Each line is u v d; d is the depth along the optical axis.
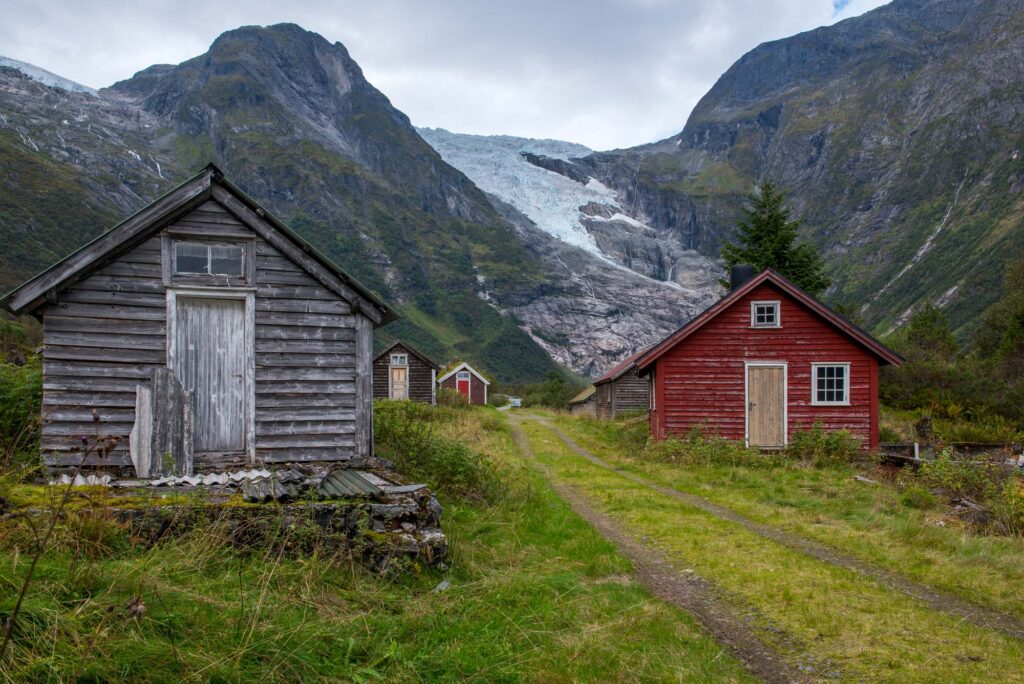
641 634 6.11
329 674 4.42
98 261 10.38
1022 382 31.52
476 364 179.62
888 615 6.98
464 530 9.75
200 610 4.80
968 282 168.38
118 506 6.88
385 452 13.42
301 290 11.44
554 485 15.81
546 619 6.01
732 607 7.29
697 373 22.31
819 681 5.43
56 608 4.31
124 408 10.31
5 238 128.75
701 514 12.34
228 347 11.09
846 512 12.56
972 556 9.33
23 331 21.92
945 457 15.39
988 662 5.78
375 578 6.85
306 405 11.29
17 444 10.34
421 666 4.72
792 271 36.91
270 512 7.16
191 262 10.96
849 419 21.89
